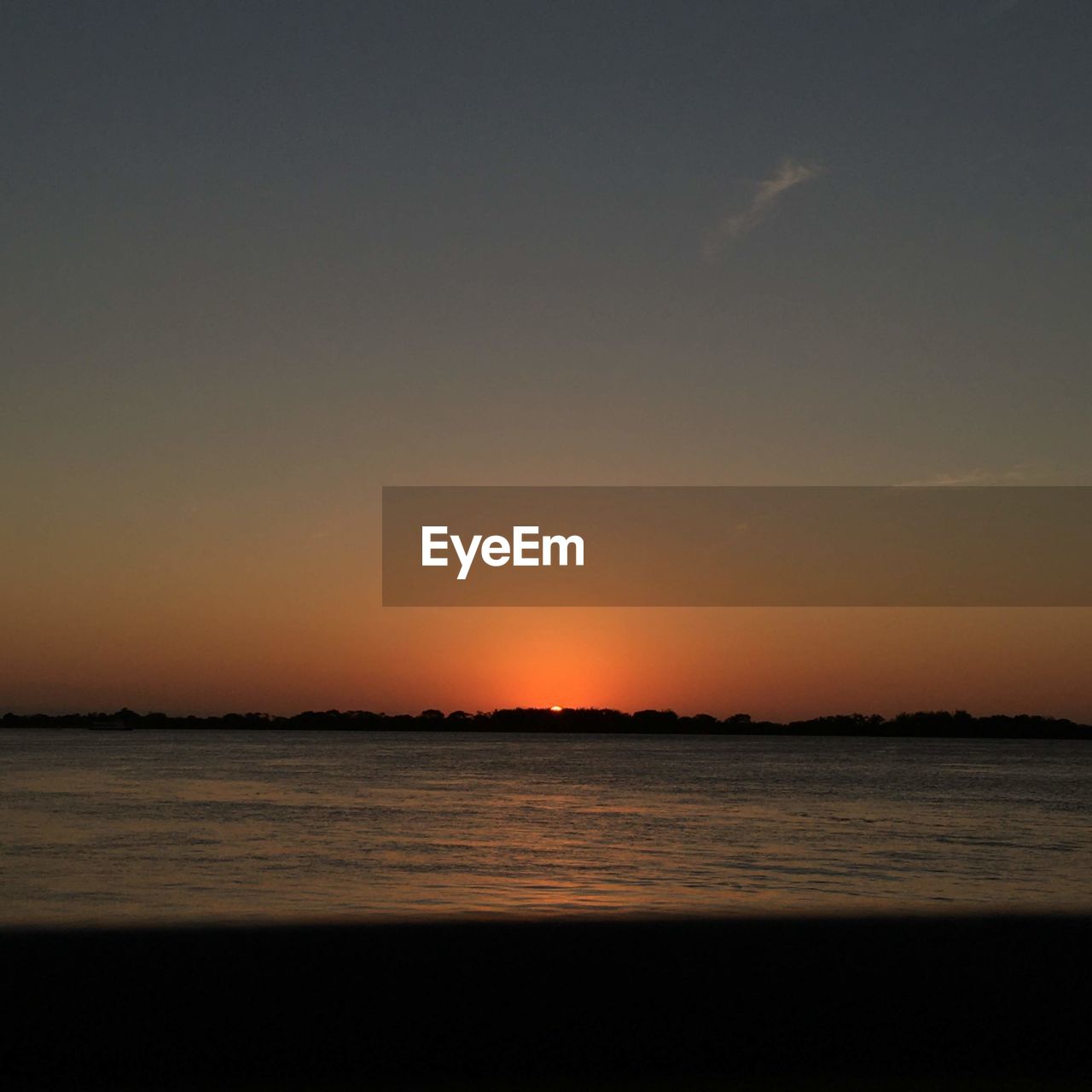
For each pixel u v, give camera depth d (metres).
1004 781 89.19
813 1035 10.68
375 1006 10.88
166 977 11.25
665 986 11.39
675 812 49.59
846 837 38.44
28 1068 9.81
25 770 89.44
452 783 75.38
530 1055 10.27
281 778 79.94
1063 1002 11.26
